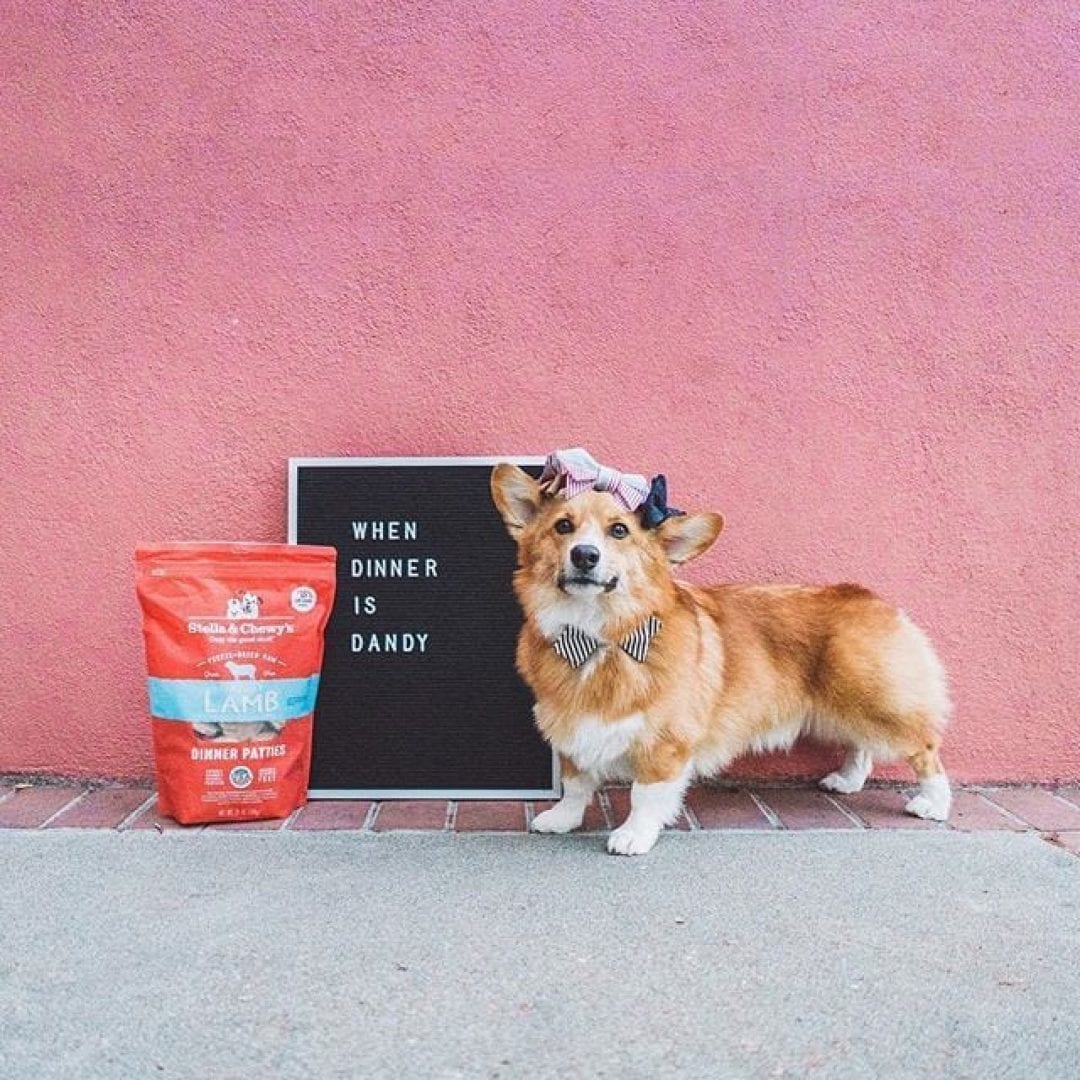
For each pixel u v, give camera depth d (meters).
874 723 3.01
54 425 3.27
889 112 3.31
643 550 2.77
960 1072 1.68
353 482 3.24
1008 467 3.33
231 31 3.27
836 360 3.31
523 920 2.25
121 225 3.27
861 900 2.37
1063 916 2.29
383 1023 1.82
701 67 3.30
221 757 2.87
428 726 3.20
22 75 3.27
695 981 1.98
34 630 3.27
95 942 2.12
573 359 3.29
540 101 3.28
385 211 3.28
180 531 3.28
